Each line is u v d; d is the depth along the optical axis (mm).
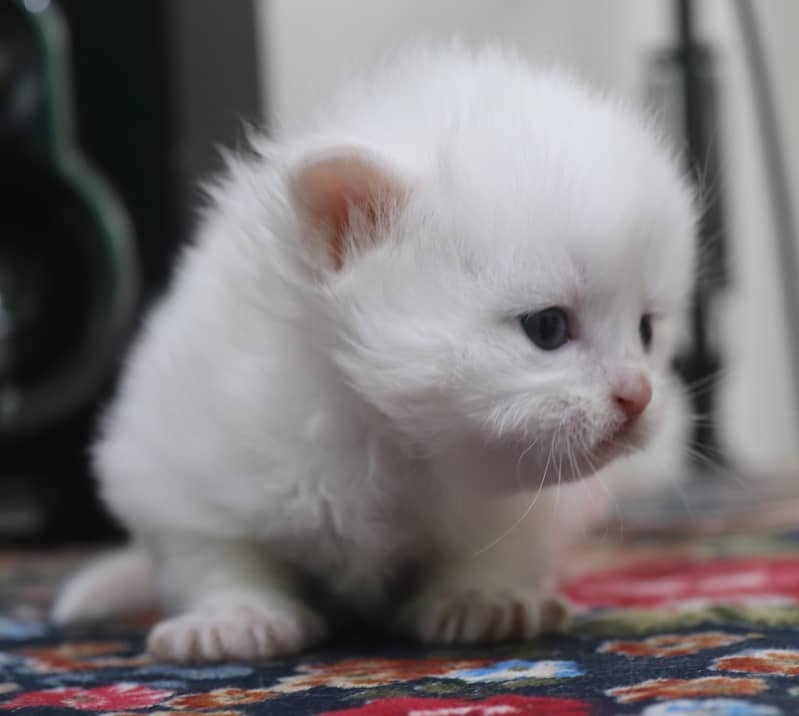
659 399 330
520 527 353
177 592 350
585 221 312
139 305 503
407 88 348
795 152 728
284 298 331
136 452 357
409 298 316
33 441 509
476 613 331
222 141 518
